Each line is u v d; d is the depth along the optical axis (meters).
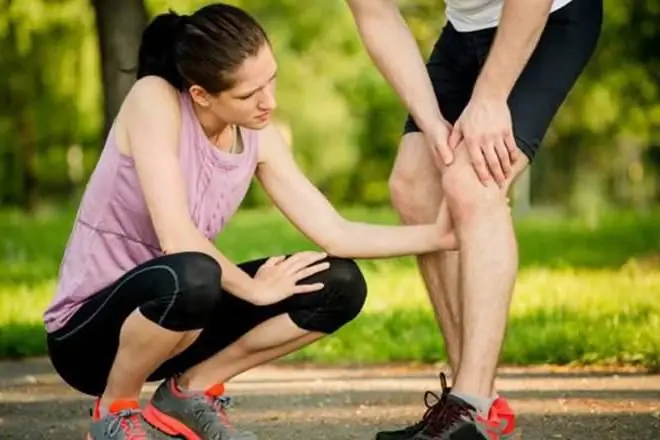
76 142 43.66
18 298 15.28
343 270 5.77
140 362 5.53
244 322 5.85
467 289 5.77
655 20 28.67
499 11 6.07
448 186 5.79
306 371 10.39
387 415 7.97
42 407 8.52
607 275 16.78
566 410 7.99
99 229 5.67
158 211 5.45
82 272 5.68
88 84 34.28
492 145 5.71
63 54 32.16
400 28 6.18
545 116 5.84
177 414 5.97
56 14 24.75
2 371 10.56
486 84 5.74
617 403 8.27
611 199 50.91
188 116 5.61
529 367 10.32
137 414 5.70
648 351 10.48
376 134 42.38
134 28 17.97
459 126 5.82
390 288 15.57
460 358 5.83
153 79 5.62
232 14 5.43
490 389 5.78
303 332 5.81
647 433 7.16
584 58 5.99
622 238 23.03
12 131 42.47
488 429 5.73
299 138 39.47
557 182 50.34
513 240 5.78
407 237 5.85
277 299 5.68
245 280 5.66
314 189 5.88
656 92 33.56
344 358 10.98
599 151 48.19
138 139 5.52
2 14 24.83
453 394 5.77
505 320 5.77
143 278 5.38
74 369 5.82
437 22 30.38
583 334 11.22
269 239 23.22
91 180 5.73
